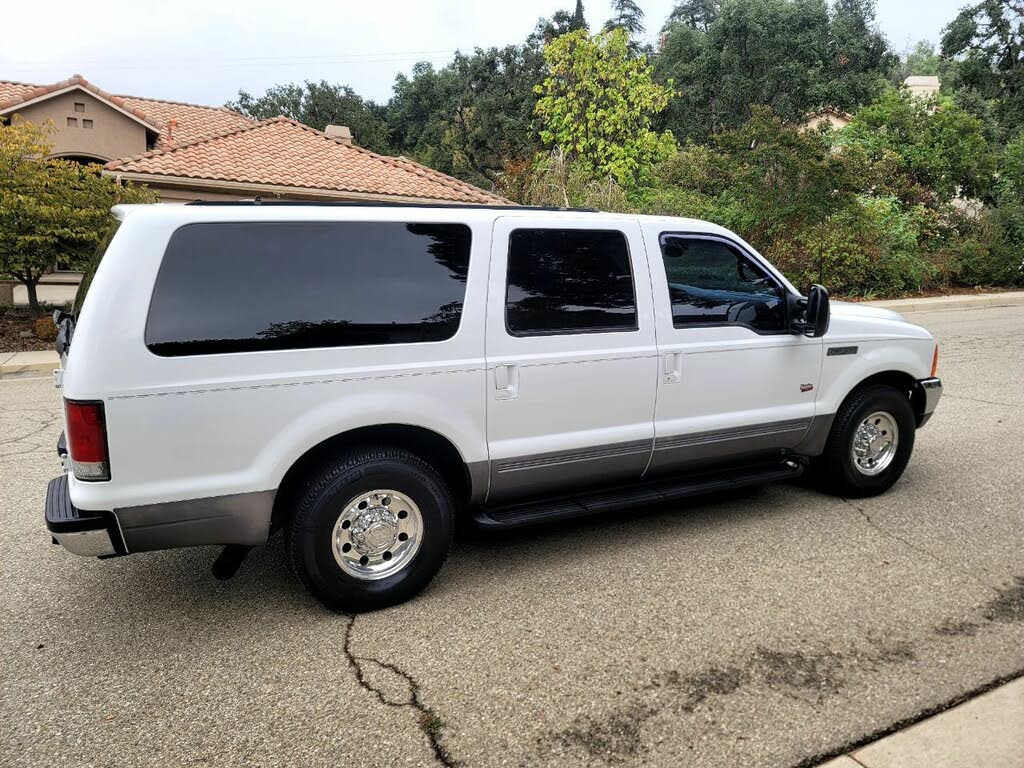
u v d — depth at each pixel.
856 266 17.78
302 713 2.82
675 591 3.75
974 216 21.61
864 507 4.88
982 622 3.39
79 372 2.97
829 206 17.23
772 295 4.54
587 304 3.95
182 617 3.57
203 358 3.13
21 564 4.18
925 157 20.97
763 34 48.66
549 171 21.39
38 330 12.17
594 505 4.05
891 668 3.04
